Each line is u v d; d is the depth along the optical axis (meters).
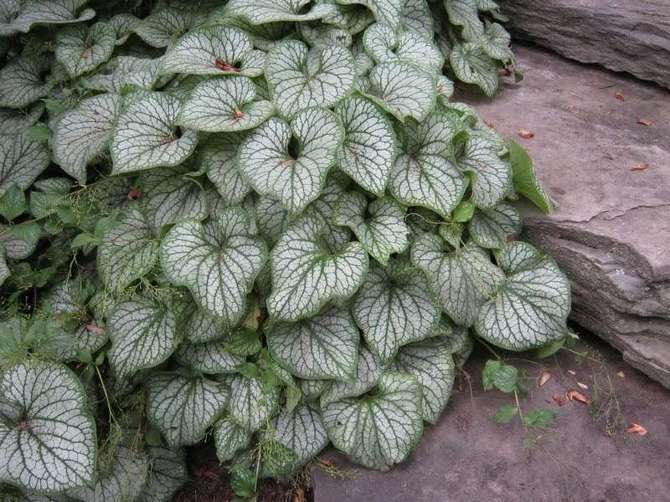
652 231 0.70
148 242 0.69
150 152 0.66
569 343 0.74
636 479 0.62
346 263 0.62
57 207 0.73
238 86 0.68
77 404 0.58
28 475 0.55
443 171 0.68
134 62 0.82
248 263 0.63
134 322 0.66
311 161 0.63
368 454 0.64
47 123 0.85
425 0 0.91
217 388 0.67
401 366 0.68
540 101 0.97
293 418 0.67
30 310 0.74
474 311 0.68
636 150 0.84
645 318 0.69
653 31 0.98
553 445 0.65
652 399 0.69
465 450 0.65
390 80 0.72
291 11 0.78
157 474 0.68
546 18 1.08
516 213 0.73
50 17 0.88
